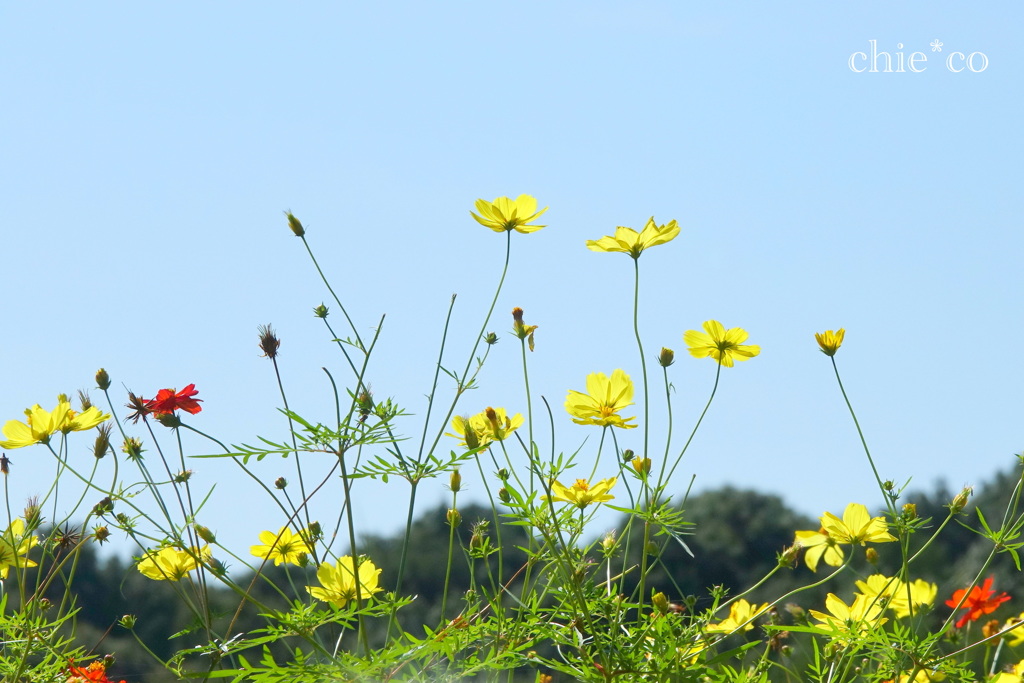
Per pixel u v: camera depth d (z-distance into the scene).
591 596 2.55
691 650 2.58
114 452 2.85
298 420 2.42
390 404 2.51
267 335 2.70
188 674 2.22
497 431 2.75
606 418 2.82
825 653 2.93
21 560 3.06
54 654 2.85
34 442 2.94
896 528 2.89
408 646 2.32
